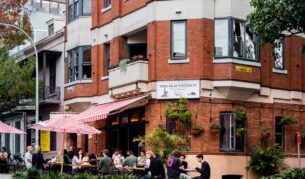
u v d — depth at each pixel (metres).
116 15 34.59
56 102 41.91
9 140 53.22
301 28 22.89
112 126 34.94
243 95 30.97
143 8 32.28
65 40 40.34
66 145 40.66
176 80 30.41
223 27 30.47
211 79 30.30
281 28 22.33
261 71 31.73
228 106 30.53
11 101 43.62
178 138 28.67
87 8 37.88
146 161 27.72
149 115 31.12
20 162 41.44
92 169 29.33
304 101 34.19
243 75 30.52
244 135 31.08
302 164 33.59
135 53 34.72
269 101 32.31
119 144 34.56
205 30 30.28
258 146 31.44
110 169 26.50
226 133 30.56
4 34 45.66
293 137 33.41
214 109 30.27
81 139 38.69
